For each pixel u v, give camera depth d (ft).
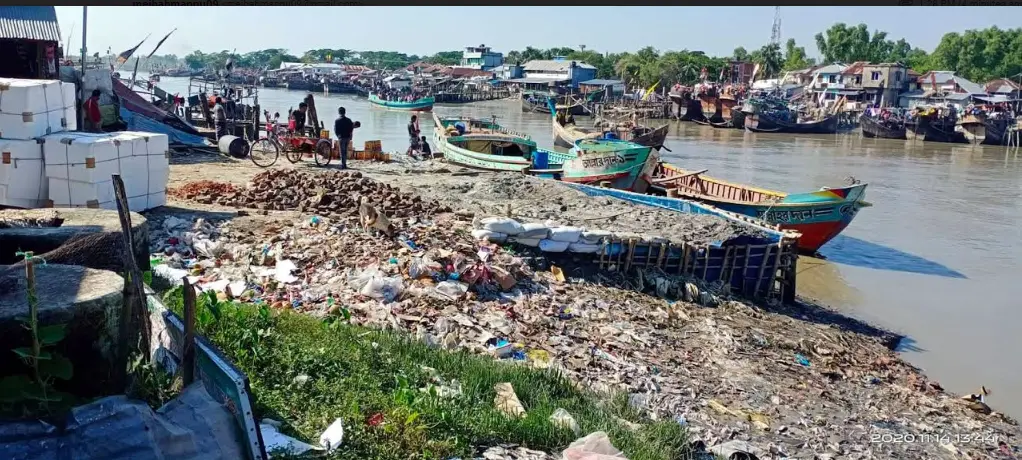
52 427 14.57
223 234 45.50
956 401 42.42
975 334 55.98
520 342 38.24
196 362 18.13
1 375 15.62
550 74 425.28
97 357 16.79
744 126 265.13
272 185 58.39
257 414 20.79
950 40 434.30
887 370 46.29
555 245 51.67
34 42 80.38
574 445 22.77
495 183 76.64
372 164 87.66
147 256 28.60
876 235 89.20
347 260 43.14
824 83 365.81
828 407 38.04
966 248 83.46
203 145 85.76
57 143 42.16
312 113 93.81
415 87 390.01
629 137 162.40
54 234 24.70
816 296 64.34
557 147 160.45
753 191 87.81
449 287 42.29
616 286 51.37
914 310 61.46
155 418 15.31
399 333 33.68
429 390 23.93
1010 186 132.98
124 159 44.98
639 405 33.27
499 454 22.26
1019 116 277.85
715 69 454.40
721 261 55.67
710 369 40.55
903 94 344.28
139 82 142.41
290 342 26.48
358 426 21.21
